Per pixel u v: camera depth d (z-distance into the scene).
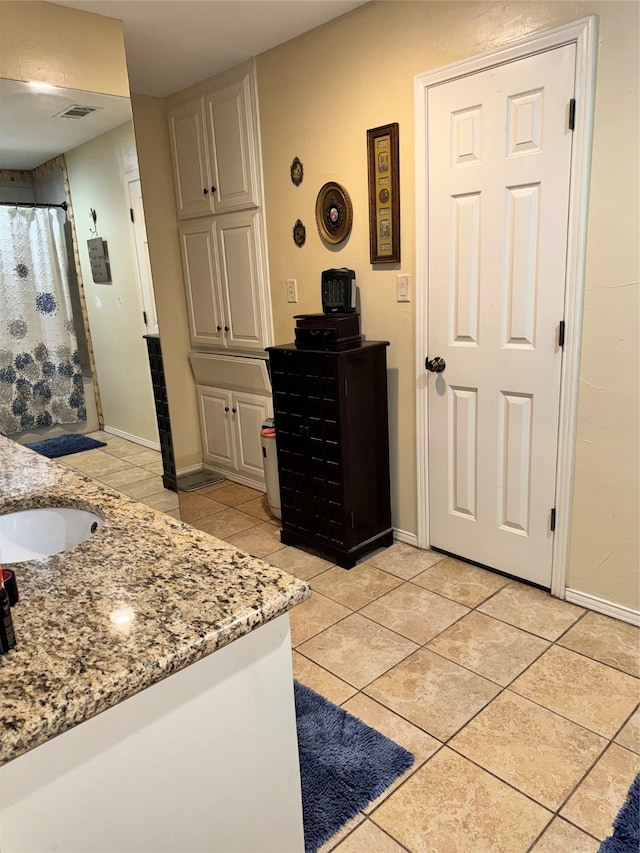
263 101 3.06
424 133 2.43
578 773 1.60
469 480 2.62
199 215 3.65
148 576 1.03
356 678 2.01
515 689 1.92
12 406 2.61
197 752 0.93
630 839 1.41
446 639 2.19
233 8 2.45
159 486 3.04
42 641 0.85
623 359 2.05
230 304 3.64
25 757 0.74
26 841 0.77
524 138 2.15
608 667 2.00
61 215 2.58
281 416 2.87
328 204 2.87
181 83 3.40
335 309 2.81
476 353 2.46
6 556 1.43
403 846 1.43
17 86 2.30
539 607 2.36
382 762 1.66
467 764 1.65
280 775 1.07
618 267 2.00
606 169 1.97
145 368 2.92
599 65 1.92
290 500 2.96
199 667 0.90
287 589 0.98
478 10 2.18
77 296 2.69
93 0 2.30
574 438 2.23
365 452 2.73
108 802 0.84
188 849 0.96
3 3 2.21
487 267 2.36
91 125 2.54
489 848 1.42
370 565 2.77
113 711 0.82
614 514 2.18
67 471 1.68
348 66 2.63
